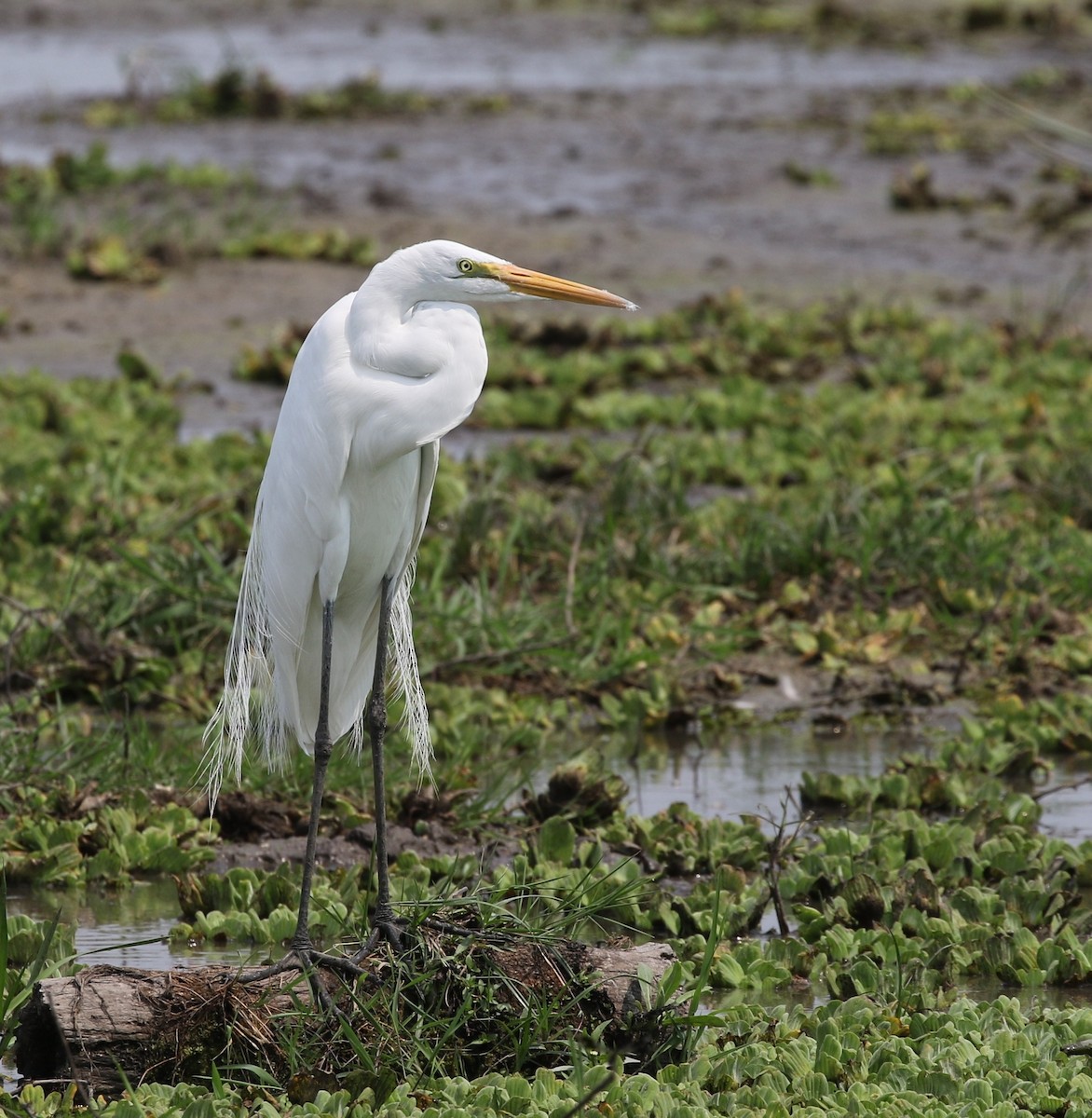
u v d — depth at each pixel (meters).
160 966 8.15
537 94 38.59
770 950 8.24
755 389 19.12
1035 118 13.91
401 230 26.00
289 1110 6.53
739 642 13.14
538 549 14.20
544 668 12.49
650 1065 7.09
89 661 11.87
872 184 30.22
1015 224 27.38
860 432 17.62
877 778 10.55
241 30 47.69
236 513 14.02
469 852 9.58
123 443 16.56
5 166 27.78
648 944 7.57
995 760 11.05
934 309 23.12
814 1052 7.07
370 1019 6.93
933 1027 7.32
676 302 23.20
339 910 8.41
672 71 42.47
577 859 9.26
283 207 27.08
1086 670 12.71
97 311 22.09
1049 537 14.68
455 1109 6.45
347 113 35.47
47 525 14.17
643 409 18.58
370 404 7.41
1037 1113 6.66
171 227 25.78
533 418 18.56
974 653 13.09
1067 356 20.59
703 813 10.36
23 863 9.23
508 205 28.09
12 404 17.83
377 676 7.69
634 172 30.84
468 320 7.53
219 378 19.86
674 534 14.46
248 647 8.25
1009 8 49.72
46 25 46.94
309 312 22.33
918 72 42.28
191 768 10.32
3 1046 6.88
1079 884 9.31
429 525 14.62
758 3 52.97
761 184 30.09
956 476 15.91
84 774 10.19
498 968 7.19
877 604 13.84
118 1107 6.43
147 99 36.09
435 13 51.66
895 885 8.77
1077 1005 7.86
